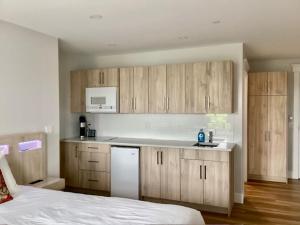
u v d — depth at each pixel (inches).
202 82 158.6
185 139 178.1
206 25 124.9
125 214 78.2
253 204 159.5
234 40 153.9
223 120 167.5
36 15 110.3
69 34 140.7
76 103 192.1
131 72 176.6
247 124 213.9
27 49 130.1
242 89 162.2
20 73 126.3
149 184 160.9
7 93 119.9
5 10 104.3
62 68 189.2
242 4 99.0
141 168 162.9
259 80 211.3
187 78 162.1
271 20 117.6
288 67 220.8
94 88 184.9
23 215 79.6
